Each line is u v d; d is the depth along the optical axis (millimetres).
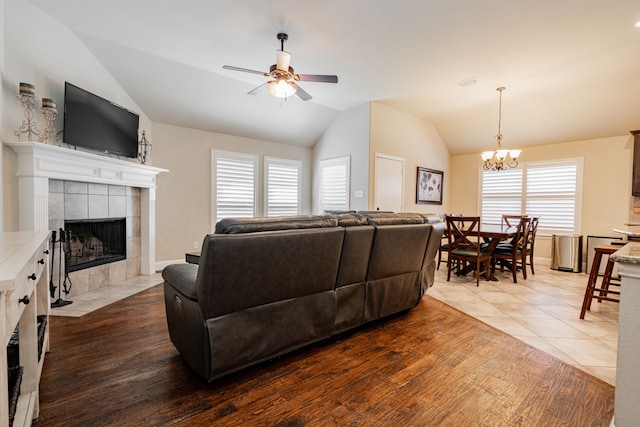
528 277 4793
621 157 5195
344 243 2229
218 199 5543
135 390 1732
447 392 1763
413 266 2941
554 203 5867
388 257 2617
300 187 6641
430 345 2375
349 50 3527
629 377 1299
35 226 2881
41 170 2926
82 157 3350
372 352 2248
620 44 3291
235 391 1742
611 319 2967
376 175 5430
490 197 6707
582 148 5570
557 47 3381
